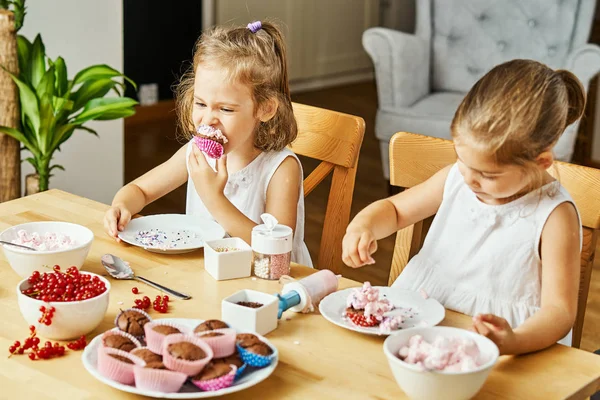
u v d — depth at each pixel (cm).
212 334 100
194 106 158
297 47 561
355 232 135
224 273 131
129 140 448
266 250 131
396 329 115
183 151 177
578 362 110
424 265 148
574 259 130
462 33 396
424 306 124
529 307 138
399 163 161
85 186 327
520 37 386
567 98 119
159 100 502
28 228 136
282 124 168
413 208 149
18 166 262
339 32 587
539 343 111
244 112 155
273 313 114
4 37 246
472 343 97
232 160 173
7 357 104
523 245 136
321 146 175
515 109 112
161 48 490
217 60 152
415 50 382
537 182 130
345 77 604
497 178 117
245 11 523
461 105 117
